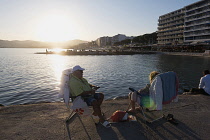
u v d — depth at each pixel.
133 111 4.62
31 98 12.73
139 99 4.09
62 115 4.48
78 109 3.85
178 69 32.66
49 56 83.75
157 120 4.24
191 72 28.80
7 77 22.09
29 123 3.97
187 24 89.94
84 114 3.93
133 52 101.75
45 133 3.51
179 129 3.80
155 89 3.76
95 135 3.47
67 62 49.22
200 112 4.85
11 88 15.80
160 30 113.88
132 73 26.55
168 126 3.93
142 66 37.72
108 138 3.37
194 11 84.94
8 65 38.28
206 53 64.06
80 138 3.35
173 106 5.33
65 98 3.78
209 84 6.79
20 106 5.13
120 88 16.28
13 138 3.30
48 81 19.44
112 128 3.77
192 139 3.40
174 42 97.19
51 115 4.46
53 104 5.35
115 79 21.11
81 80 4.03
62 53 99.12
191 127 3.90
